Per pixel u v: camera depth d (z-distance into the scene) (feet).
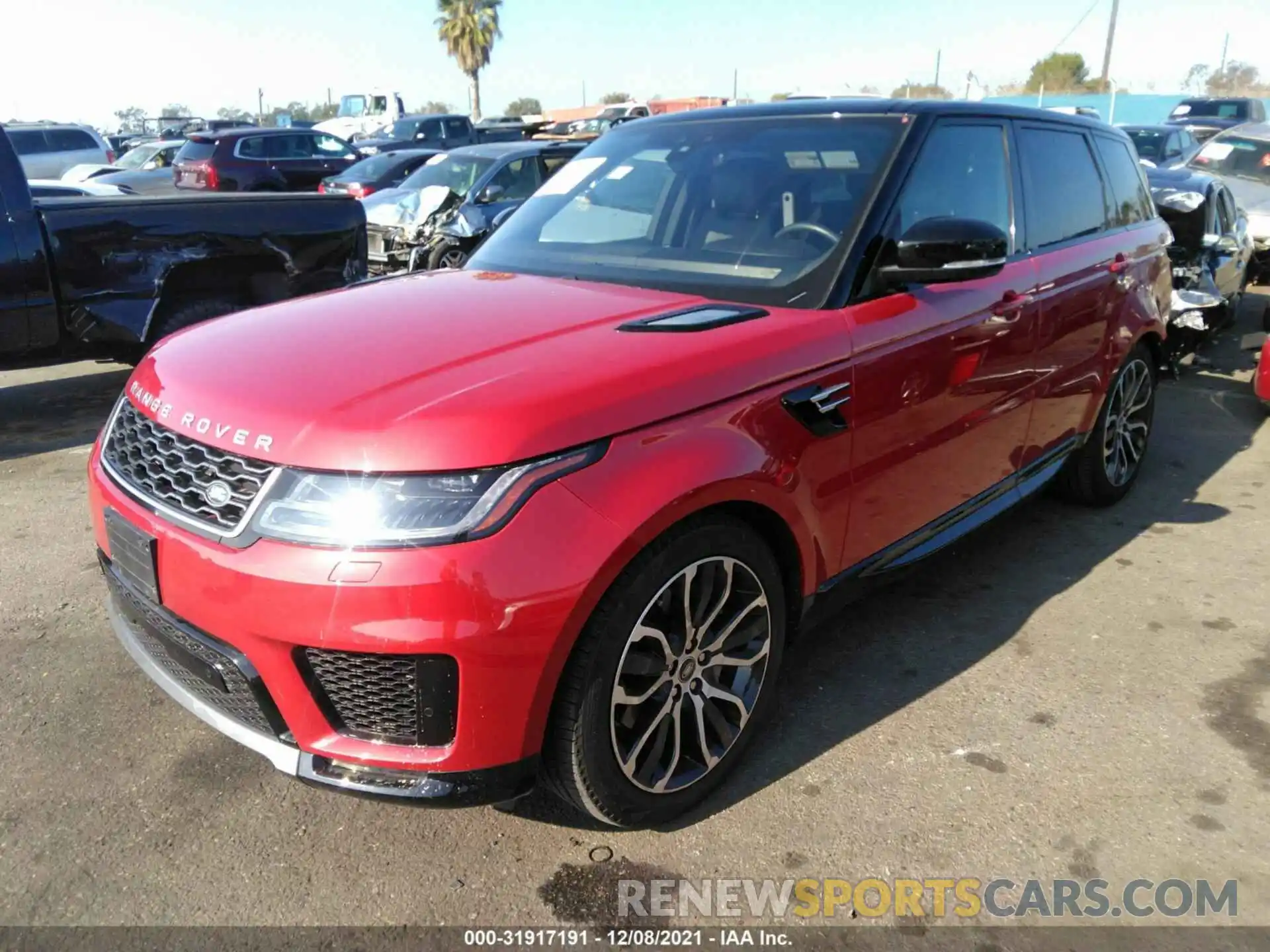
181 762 9.22
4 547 14.03
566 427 6.95
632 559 7.19
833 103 11.62
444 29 157.48
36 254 18.21
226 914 7.44
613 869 7.93
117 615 8.93
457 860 8.02
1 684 10.46
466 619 6.55
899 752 9.43
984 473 11.76
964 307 10.55
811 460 8.68
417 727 6.93
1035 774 9.11
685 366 7.77
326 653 6.81
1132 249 14.92
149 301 19.83
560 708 7.25
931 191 10.64
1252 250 33.63
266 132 56.34
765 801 8.72
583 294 9.54
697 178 11.09
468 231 33.19
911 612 12.31
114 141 113.91
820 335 8.84
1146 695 10.43
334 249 22.57
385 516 6.57
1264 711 10.14
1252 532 14.99
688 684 8.16
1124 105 95.55
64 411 21.81
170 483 7.50
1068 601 12.62
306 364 7.75
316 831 8.34
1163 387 24.40
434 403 6.91
